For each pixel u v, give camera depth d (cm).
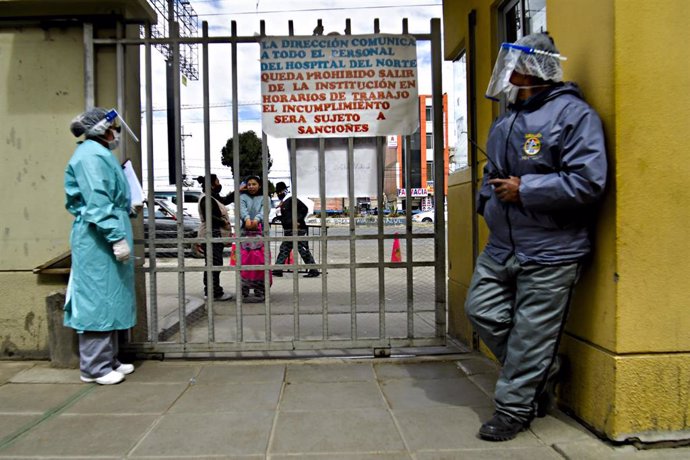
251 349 439
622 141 276
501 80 303
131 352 443
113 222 373
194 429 314
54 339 426
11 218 443
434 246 446
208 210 439
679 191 279
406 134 439
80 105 438
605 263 286
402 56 436
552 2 345
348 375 407
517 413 297
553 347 294
